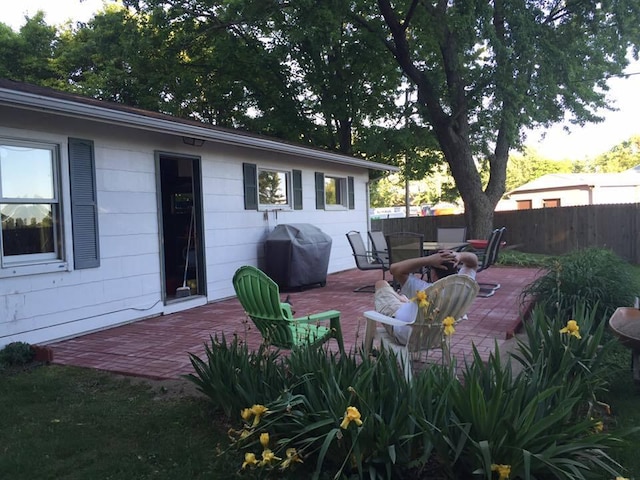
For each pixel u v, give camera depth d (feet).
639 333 11.85
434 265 12.77
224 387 10.46
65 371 15.46
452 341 17.39
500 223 55.31
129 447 10.10
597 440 7.67
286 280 29.91
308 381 9.11
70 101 17.48
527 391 8.69
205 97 61.31
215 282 28.02
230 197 29.25
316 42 48.70
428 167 60.80
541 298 19.88
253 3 45.83
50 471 9.22
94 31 62.90
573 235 50.96
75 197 20.15
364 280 35.22
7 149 17.92
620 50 45.96
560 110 46.19
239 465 9.04
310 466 8.79
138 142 23.29
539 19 42.27
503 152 48.26
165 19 51.60
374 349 12.58
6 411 12.10
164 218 30.86
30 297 18.40
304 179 36.68
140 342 18.92
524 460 7.16
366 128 55.93
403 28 42.52
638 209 46.98
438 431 7.68
